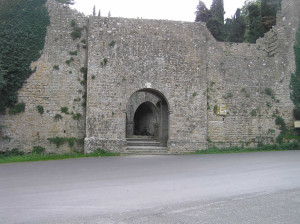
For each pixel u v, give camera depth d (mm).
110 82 20641
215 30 38562
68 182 11086
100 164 15562
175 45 21625
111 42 20844
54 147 20219
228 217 7344
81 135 20672
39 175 12492
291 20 23312
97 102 20406
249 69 22828
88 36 20797
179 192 9594
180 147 20984
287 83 23000
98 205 8281
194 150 21172
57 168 14289
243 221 7090
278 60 23172
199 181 11164
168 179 11555
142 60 21125
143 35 21297
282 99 22953
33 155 19219
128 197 9047
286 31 23297
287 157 17500
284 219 7230
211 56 22375
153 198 8930
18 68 19797
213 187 10234
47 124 20250
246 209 7953
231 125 22156
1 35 19688
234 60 22703
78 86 20828
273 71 23094
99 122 20312
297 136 22594
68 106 20625
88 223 6949
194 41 21922
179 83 21438
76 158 18188
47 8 20844
